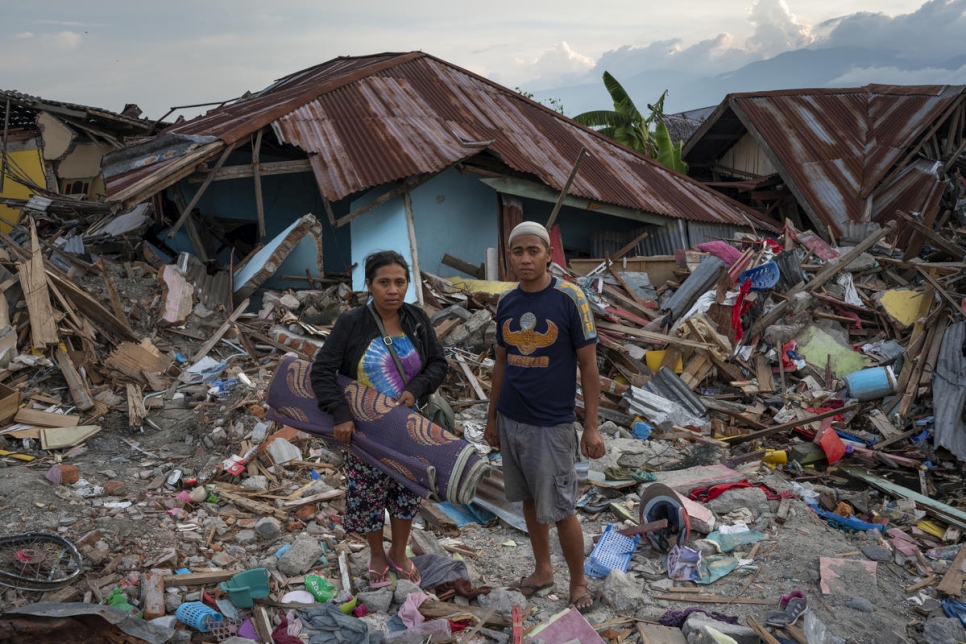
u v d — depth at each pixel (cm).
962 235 1277
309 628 320
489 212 1200
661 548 415
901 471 682
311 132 1111
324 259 1202
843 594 377
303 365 353
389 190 1065
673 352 855
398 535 357
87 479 490
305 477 529
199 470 524
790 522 462
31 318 660
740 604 368
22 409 576
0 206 1838
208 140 1005
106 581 356
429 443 313
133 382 679
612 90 2150
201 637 319
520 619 330
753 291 925
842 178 1627
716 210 1398
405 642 314
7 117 1786
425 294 937
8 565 351
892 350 877
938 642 340
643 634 334
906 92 1795
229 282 935
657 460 594
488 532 462
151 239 1123
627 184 1318
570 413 333
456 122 1263
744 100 1792
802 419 758
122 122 1905
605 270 1104
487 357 841
